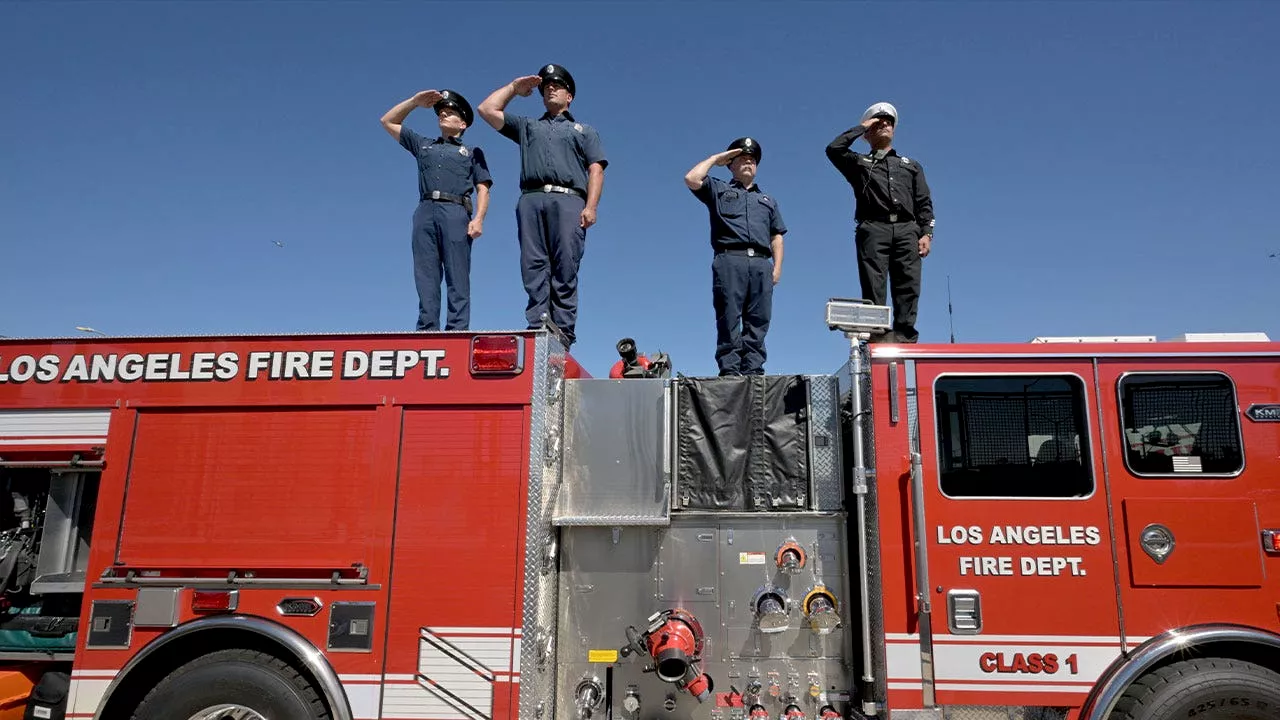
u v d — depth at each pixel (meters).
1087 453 3.52
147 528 3.64
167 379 3.79
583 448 3.89
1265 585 3.32
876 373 3.70
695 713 3.66
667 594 3.75
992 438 3.59
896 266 4.99
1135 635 3.32
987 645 3.37
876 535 3.54
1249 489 3.42
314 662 3.45
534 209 4.89
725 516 3.79
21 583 3.88
